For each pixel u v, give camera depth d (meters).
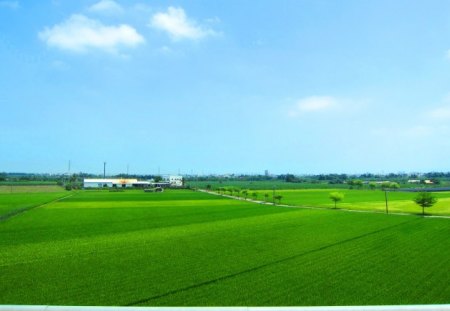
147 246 36.16
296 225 52.81
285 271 26.08
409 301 19.23
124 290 21.22
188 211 75.06
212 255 31.80
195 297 19.92
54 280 23.39
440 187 186.62
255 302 19.03
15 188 177.62
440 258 30.62
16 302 18.77
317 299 19.59
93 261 29.33
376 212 71.94
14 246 36.22
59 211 73.44
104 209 78.38
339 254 32.28
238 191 137.88
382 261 29.44
